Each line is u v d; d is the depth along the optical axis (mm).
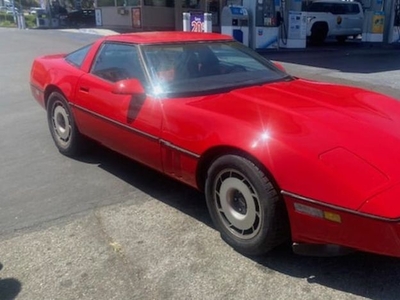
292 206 2674
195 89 3721
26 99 8312
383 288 2682
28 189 4238
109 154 5184
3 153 5289
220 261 2994
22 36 20922
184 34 4578
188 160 3297
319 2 19578
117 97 4012
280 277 2807
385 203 2387
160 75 3816
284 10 17344
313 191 2574
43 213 3736
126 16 25000
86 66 4668
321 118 3047
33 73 5621
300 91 3713
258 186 2797
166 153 3508
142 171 4664
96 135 4457
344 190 2490
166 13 24469
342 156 2633
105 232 3404
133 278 2836
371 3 19875
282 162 2689
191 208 3785
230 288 2713
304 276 2809
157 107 3559
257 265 2938
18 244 3252
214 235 3328
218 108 3275
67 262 3027
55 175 4582
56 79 4977
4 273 2920
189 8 25094
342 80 9820
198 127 3209
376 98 3678
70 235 3369
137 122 3740
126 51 4223
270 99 3434
